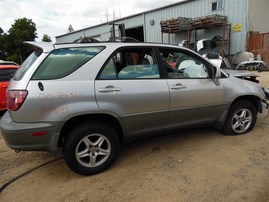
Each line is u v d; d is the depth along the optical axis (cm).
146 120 354
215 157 366
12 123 297
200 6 1739
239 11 1550
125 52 348
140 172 336
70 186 313
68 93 302
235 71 540
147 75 356
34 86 292
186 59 397
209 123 422
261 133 452
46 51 307
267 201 263
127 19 2308
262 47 1516
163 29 1811
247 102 441
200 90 389
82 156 324
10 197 297
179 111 377
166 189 294
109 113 323
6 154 421
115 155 346
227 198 271
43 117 295
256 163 342
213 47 1664
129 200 279
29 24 4475
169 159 369
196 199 273
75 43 325
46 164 377
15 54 4175
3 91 637
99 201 280
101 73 324
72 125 322
